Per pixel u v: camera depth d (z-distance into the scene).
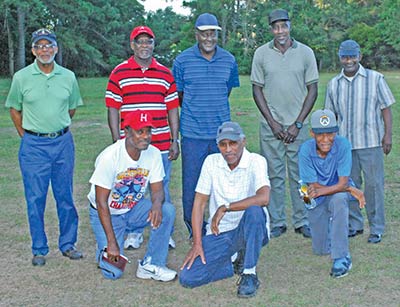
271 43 5.73
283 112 5.75
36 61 4.96
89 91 28.05
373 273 4.82
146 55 5.20
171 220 4.70
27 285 4.70
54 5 39.47
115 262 4.68
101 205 4.57
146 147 4.54
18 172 8.98
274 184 5.88
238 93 23.91
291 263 5.09
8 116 16.77
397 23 46.28
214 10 48.53
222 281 4.71
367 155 5.48
